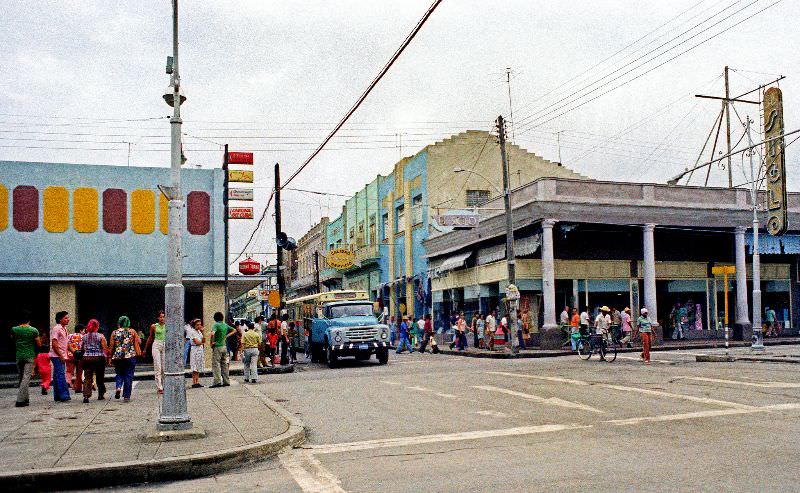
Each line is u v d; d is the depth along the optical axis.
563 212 28.55
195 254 25.36
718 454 7.92
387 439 9.71
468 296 35.28
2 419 11.69
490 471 7.42
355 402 14.00
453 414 11.77
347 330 25.41
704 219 30.88
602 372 17.97
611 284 30.69
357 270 53.56
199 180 25.61
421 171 41.38
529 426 10.30
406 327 34.56
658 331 29.33
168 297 9.78
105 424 10.96
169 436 9.24
